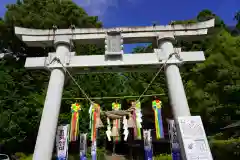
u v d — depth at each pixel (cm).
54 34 805
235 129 1438
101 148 1778
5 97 1595
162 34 793
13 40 1966
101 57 756
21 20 1888
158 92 1731
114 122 766
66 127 719
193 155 567
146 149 901
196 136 594
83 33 798
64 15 2059
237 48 1652
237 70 1523
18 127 1512
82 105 1792
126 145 1953
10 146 1591
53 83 709
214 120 1521
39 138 622
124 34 793
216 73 1559
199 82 1598
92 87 1917
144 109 1795
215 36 1748
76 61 751
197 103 1541
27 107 1594
